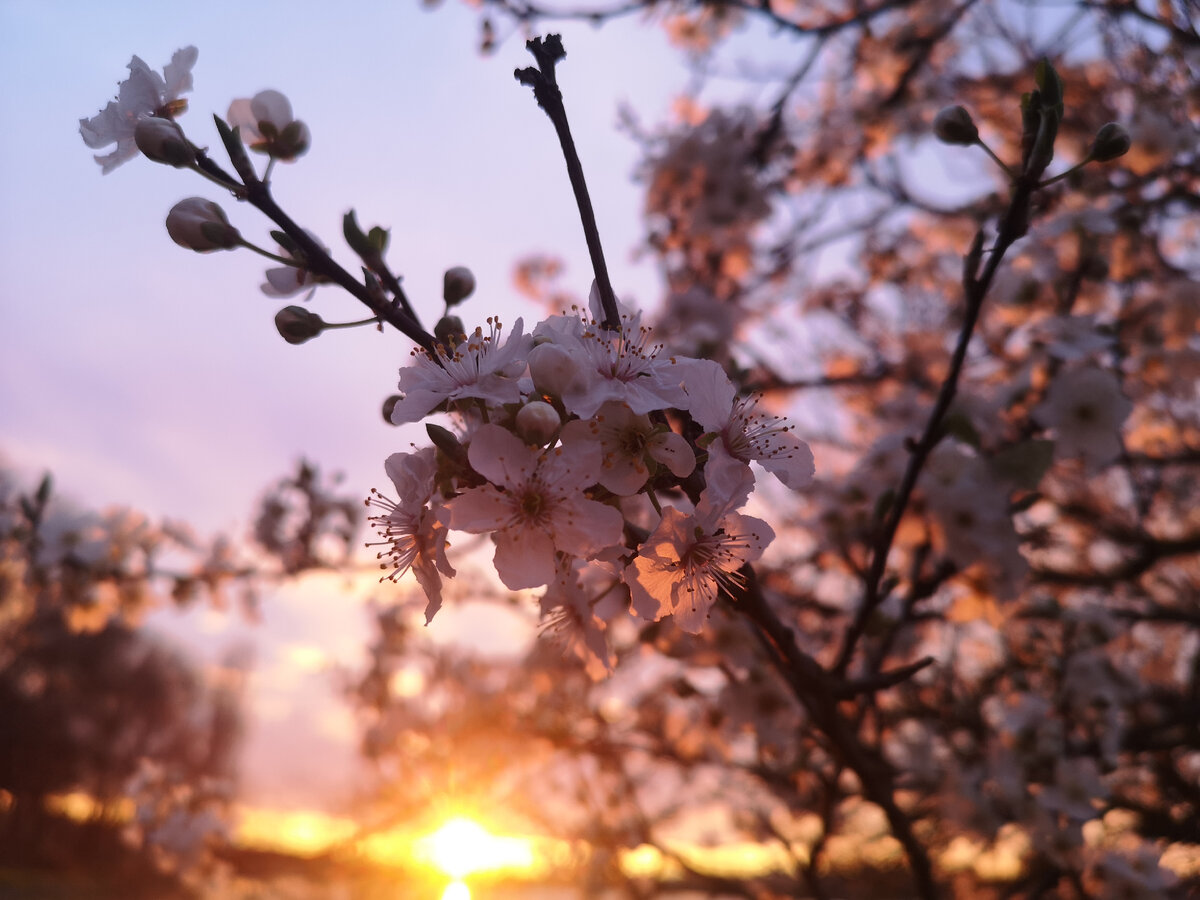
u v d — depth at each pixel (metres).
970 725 3.38
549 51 1.41
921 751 3.38
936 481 2.48
